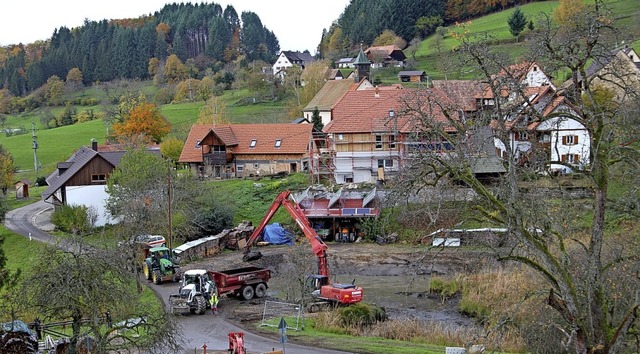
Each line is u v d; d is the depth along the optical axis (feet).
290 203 182.70
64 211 238.48
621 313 93.45
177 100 587.27
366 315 141.08
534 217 82.02
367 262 203.92
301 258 172.45
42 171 400.47
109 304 94.27
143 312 98.48
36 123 607.37
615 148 81.20
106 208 230.07
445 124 99.45
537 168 88.58
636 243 99.09
